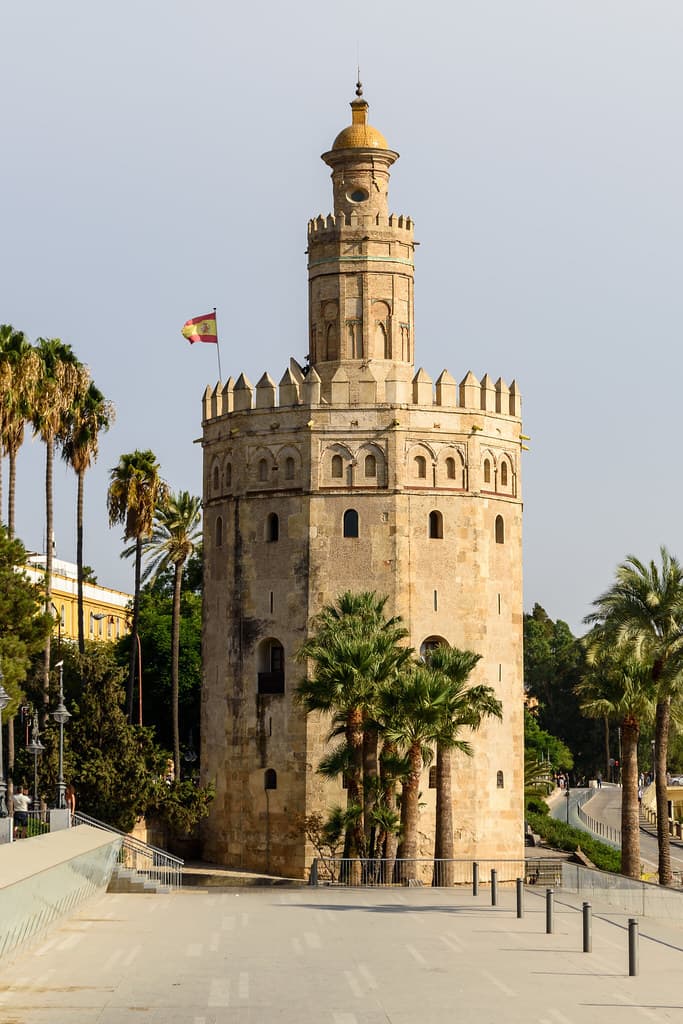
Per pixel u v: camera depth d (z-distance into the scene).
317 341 100.62
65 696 94.81
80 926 50.22
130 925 50.75
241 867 94.69
